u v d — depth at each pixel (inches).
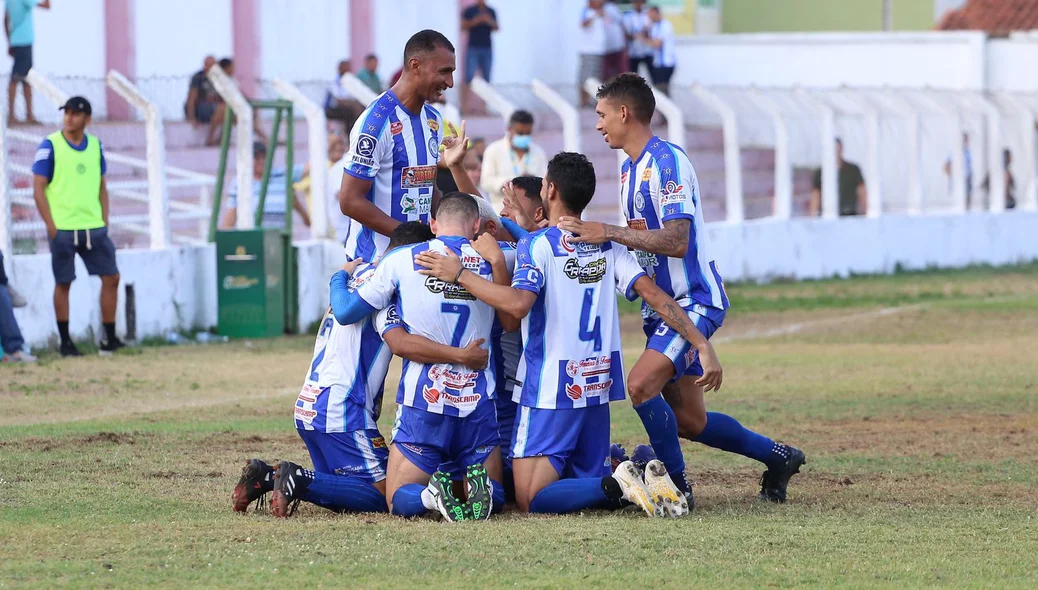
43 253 1571.1
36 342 1524.4
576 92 2551.7
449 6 2874.0
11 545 637.3
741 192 2390.5
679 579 588.7
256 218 1781.5
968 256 2815.0
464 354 719.1
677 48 3403.1
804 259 2491.4
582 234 721.6
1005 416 1115.3
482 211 768.9
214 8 2431.1
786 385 1298.0
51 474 825.5
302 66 2591.0
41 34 2154.3
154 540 650.2
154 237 1691.7
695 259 751.1
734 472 884.0
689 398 772.0
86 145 1476.4
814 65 3262.8
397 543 647.1
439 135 815.7
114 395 1211.2
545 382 732.0
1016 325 1840.6
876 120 2623.0
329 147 1926.7
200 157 1935.3
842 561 625.3
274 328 1736.0
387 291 721.6
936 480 848.9
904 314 1973.4
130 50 2287.2
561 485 729.0
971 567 616.4
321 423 739.4
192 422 1055.6
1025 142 2915.8
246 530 675.4
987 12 3973.9
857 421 1088.2
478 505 705.6
